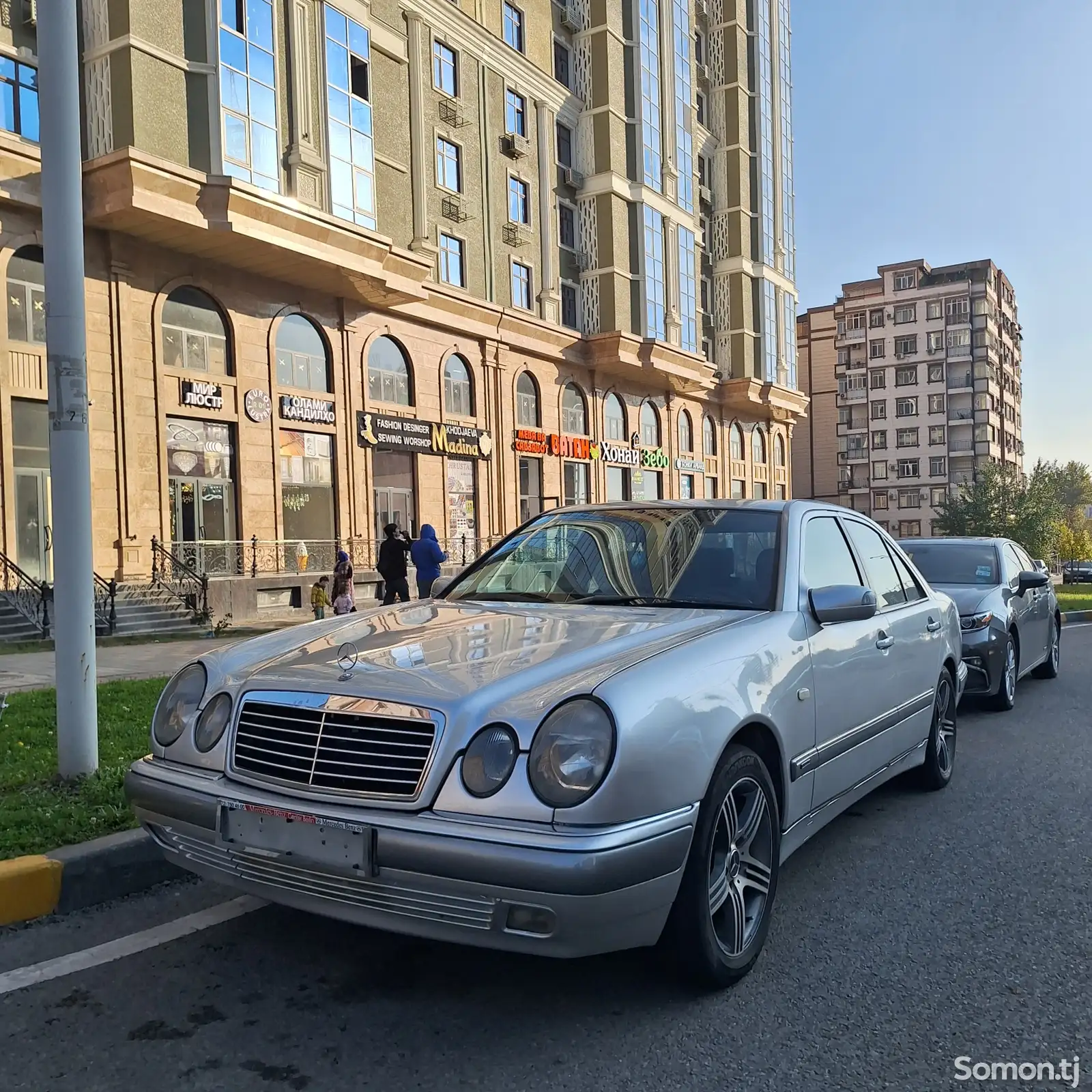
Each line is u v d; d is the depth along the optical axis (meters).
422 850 2.40
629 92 32.66
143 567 17.75
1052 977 3.04
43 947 3.19
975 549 9.30
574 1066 2.47
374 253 20.56
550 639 3.09
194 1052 2.53
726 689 2.89
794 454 87.69
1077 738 6.91
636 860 2.40
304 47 19.64
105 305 17.30
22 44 16.69
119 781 4.57
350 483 22.50
